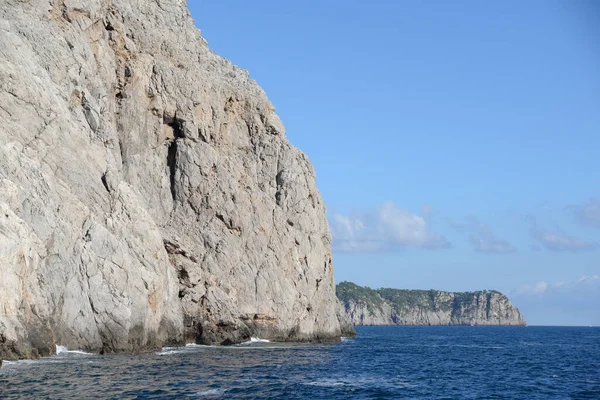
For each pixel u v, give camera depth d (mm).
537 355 84000
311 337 91188
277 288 83688
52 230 48906
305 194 91688
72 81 59500
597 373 58562
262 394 37750
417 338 143500
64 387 35000
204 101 81000
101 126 63250
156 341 60469
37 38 57031
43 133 52406
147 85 74875
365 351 81000
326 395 38844
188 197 76688
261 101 91188
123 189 61094
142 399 33469
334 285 100812
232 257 78438
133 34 75062
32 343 45250
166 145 77938
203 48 90438
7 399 31156
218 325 74062
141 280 57438
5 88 50375
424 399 39281
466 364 66812
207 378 42906
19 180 47312
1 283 42094
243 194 82438
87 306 51688
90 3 65500
